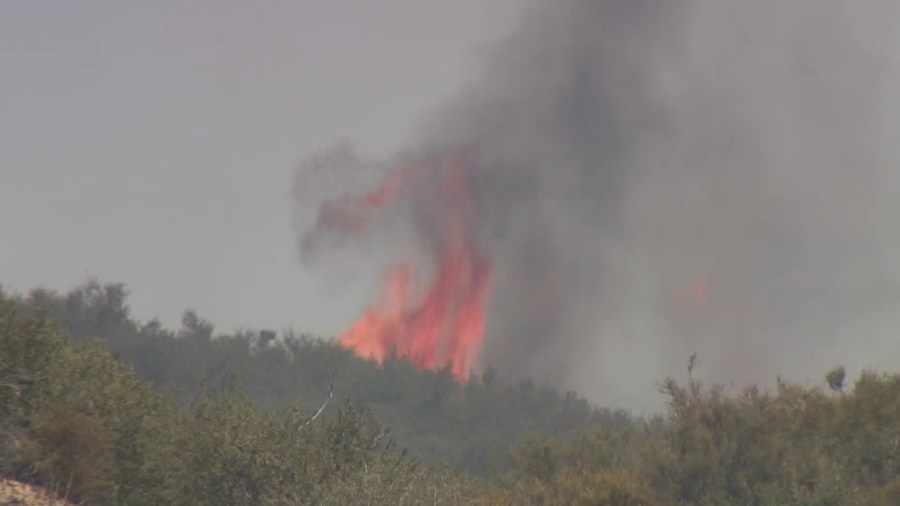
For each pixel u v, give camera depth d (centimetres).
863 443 9888
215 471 6300
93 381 6078
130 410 6106
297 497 6100
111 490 5444
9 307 5709
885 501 8594
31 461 5141
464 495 6538
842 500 8875
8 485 4897
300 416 6912
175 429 6462
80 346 6500
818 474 9738
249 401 6931
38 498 4878
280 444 6581
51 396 5600
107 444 5538
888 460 9712
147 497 5875
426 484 6328
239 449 6366
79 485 5250
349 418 6988
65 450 5284
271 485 6303
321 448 6688
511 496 8969
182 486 6144
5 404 5309
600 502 8975
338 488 6072
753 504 9556
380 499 6012
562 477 9769
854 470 9800
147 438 6072
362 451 6712
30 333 5647
